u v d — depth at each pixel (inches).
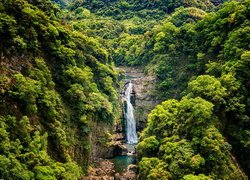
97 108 2233.0
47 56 1958.7
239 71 2059.5
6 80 1555.1
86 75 2134.6
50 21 2097.7
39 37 1913.1
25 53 1764.3
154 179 1711.4
